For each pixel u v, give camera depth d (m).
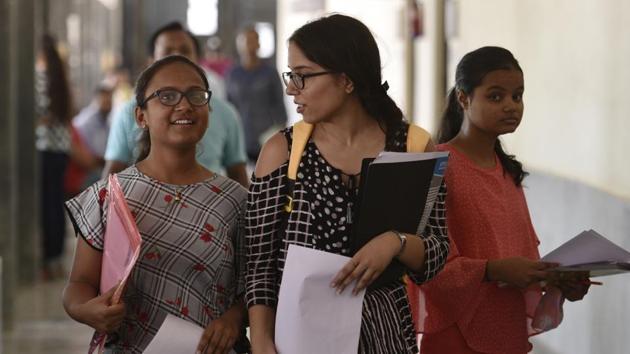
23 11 10.34
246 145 11.75
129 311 3.61
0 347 7.88
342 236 3.32
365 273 3.22
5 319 8.43
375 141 3.41
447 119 4.28
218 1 32.00
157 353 3.45
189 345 3.47
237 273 3.71
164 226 3.59
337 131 3.40
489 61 4.04
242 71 11.76
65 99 11.31
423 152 3.34
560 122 6.69
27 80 10.44
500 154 4.22
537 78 7.32
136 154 3.91
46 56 11.31
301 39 3.30
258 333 3.35
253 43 11.70
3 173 8.38
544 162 7.12
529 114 7.55
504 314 4.05
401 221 3.32
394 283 3.42
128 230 3.37
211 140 5.57
